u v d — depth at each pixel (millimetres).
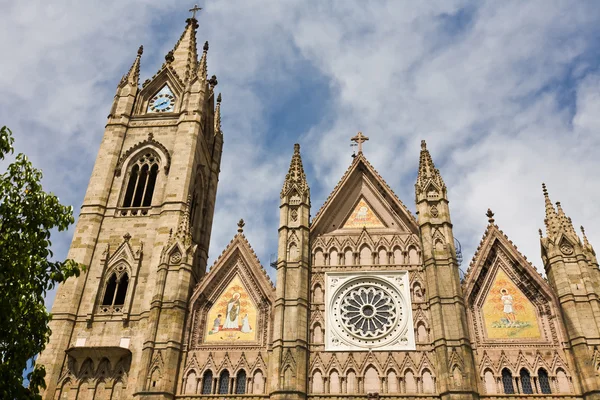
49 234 36531
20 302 33531
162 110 73375
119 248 59531
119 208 63031
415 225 56375
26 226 35438
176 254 55781
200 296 53812
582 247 52344
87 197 63406
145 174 67250
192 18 87438
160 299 52562
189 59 80062
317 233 57125
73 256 58656
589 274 50375
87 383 50781
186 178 63969
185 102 71938
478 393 45594
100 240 60375
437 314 49281
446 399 44906
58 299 55500
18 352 32406
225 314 52781
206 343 51000
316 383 47812
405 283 52938
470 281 51844
